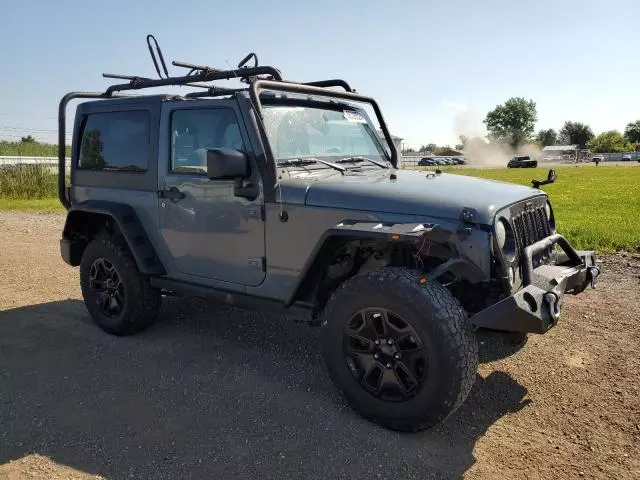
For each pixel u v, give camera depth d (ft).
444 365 9.55
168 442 10.14
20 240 31.76
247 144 12.34
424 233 9.57
